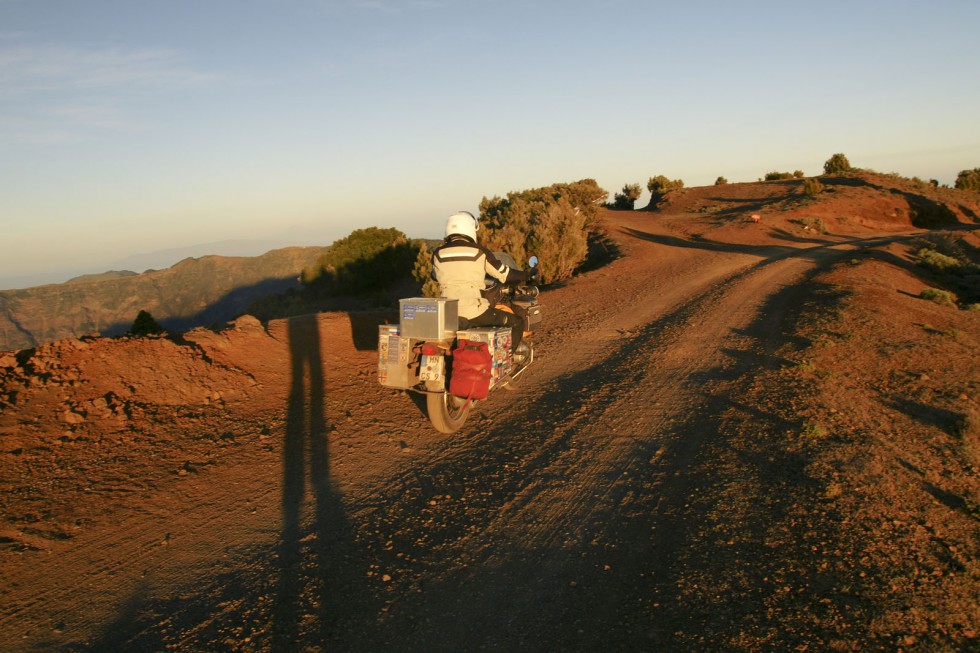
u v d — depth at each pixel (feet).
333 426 22.07
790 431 20.43
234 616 11.74
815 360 29.71
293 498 16.75
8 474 16.69
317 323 33.45
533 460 19.19
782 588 12.04
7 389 20.36
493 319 21.75
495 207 134.21
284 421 22.47
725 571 12.73
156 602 12.26
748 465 17.99
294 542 14.48
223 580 13.00
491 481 17.74
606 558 13.51
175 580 13.00
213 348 26.86
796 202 146.20
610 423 22.44
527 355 24.29
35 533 14.38
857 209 142.51
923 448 19.08
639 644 10.61
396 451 20.02
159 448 19.30
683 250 91.71
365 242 151.23
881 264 65.31
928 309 44.62
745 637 10.63
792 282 57.93
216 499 16.61
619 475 17.89
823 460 17.98
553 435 21.36
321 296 149.69
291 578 13.00
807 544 13.58
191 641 11.03
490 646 10.73
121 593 12.54
